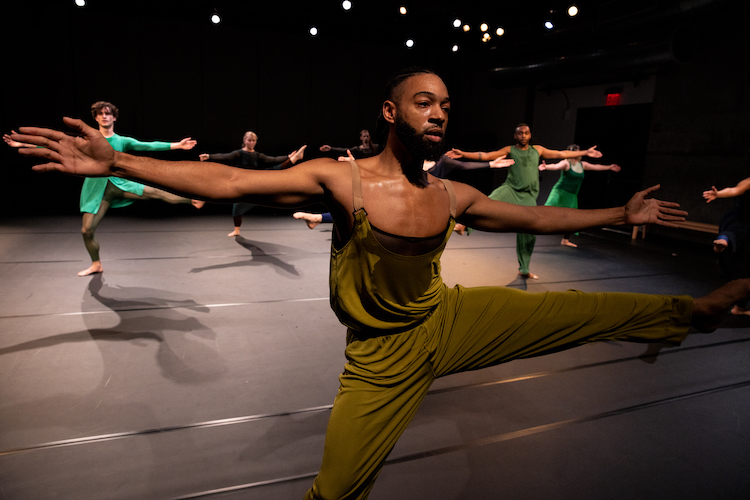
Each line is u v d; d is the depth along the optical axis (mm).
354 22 9945
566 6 8180
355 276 1267
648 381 2875
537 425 2357
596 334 1407
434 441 2189
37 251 5359
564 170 5953
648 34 7043
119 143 4160
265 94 10344
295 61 10445
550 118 9977
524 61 9289
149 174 1067
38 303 3760
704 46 7152
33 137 997
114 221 7352
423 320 1355
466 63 11430
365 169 1285
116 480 1862
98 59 9156
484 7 9367
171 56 9562
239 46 9977
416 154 1213
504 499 1834
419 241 1248
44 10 8727
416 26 10375
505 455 2107
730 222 4016
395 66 11289
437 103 1189
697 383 2869
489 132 11359
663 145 7883
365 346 1329
